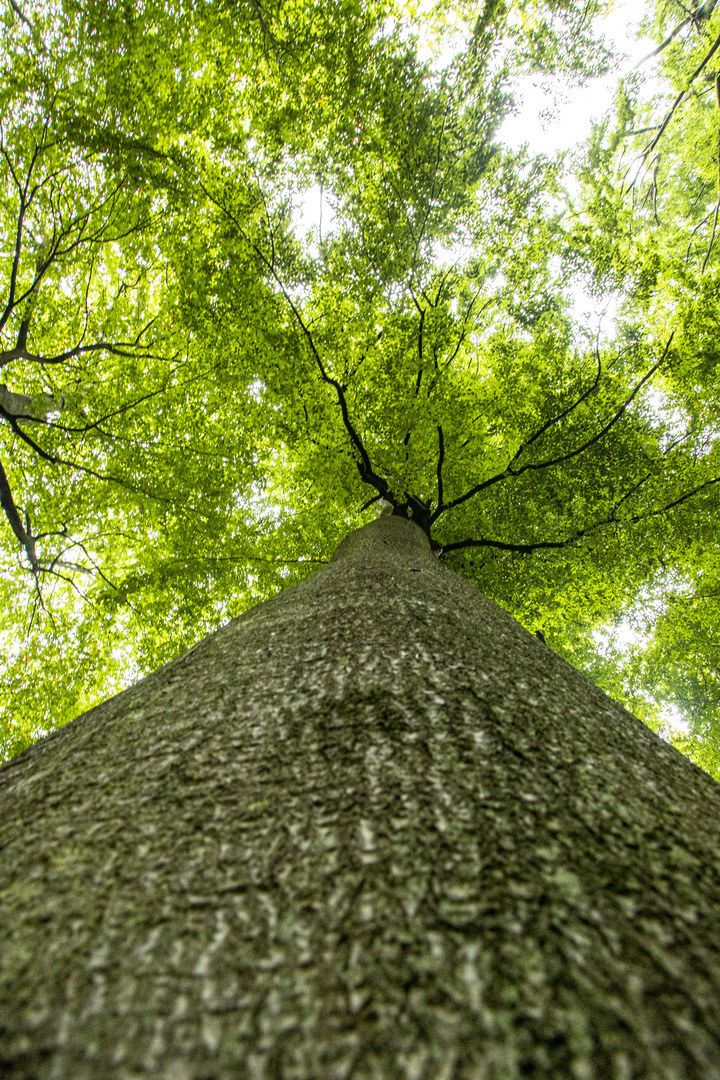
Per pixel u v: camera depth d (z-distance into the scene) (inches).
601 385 319.6
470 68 278.4
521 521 350.3
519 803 49.5
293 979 33.3
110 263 366.9
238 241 271.1
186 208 283.1
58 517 368.2
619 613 387.9
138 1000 32.2
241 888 40.4
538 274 326.0
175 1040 29.9
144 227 318.3
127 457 356.2
